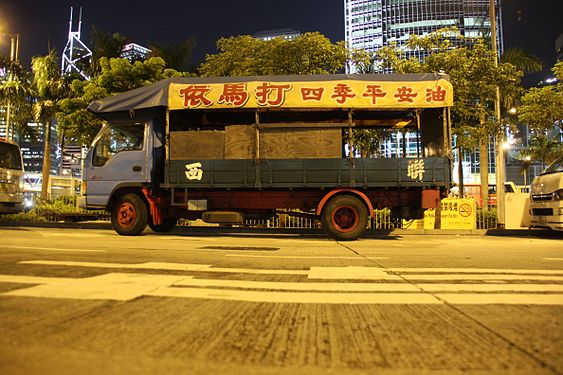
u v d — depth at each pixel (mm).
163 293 4137
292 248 8523
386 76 10672
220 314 3447
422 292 4312
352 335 2963
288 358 2535
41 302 3689
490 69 15867
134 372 2305
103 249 7691
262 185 10555
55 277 4820
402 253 7770
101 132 11352
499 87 16828
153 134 11156
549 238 12516
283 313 3510
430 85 10562
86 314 3357
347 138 12594
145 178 10953
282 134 10688
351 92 10578
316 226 14430
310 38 17344
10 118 24375
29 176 36250
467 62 16031
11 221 16844
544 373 2332
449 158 10406
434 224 14461
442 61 16281
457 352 2645
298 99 10625
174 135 10883
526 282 4863
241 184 10602
